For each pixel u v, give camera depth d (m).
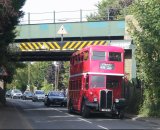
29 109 40.75
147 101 34.53
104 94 32.47
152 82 33.66
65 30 42.19
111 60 32.97
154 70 33.00
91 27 42.09
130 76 39.53
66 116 32.25
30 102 64.12
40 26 43.47
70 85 39.00
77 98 34.88
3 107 40.31
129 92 38.56
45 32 43.34
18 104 52.12
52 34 43.19
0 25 32.88
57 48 42.81
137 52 33.84
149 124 27.34
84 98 32.47
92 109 32.16
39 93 68.88
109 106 32.50
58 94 51.84
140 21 33.09
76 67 36.47
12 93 86.69
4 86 51.97
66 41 42.62
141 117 32.69
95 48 32.81
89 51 32.84
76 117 31.72
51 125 23.55
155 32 32.62
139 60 33.91
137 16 33.38
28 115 31.53
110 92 32.56
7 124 21.77
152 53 33.25
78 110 34.12
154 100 33.94
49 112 36.53
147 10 32.91
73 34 42.50
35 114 32.97
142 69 33.78
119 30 41.47
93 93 32.34
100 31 41.94
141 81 35.91
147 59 33.44
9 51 41.62
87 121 27.92
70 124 24.83
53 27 43.16
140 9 33.19
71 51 42.72
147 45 32.84
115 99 32.66
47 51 43.28
